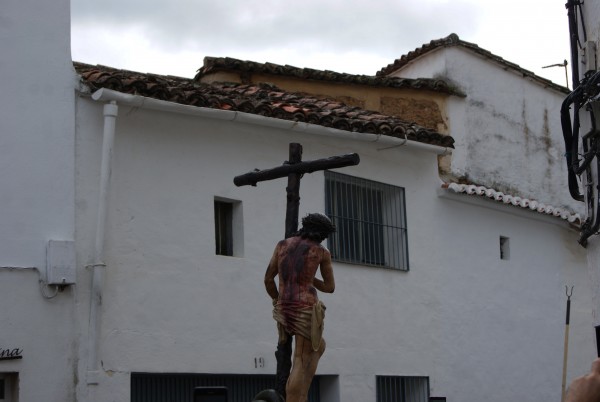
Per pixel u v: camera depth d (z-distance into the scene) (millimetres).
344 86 17781
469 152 18250
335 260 14516
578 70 11703
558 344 18047
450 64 18359
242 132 13586
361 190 15258
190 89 12984
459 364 16078
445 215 16484
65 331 11328
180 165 12758
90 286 11594
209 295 12797
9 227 11133
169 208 12547
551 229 18516
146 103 12070
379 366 14781
